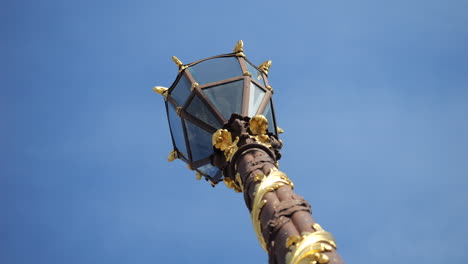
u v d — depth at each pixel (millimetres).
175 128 17156
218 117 15445
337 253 9664
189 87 16641
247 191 12578
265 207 11430
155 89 17578
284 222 10656
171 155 17641
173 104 17094
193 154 16062
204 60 17375
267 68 17953
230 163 14094
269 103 16969
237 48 17531
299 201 11133
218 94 16078
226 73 16812
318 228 10289
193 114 16031
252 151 13852
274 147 15141
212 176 16703
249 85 16375
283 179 12141
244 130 14570
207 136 15711
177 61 17578
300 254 9641
